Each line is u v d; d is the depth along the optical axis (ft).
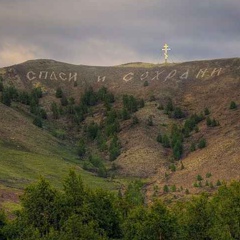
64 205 203.51
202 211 203.72
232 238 204.54
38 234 185.37
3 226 211.82
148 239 196.85
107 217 216.33
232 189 232.32
